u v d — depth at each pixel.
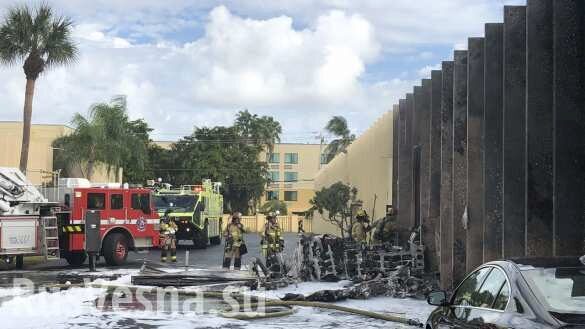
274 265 16.61
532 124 11.20
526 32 11.55
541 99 11.18
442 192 15.41
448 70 15.64
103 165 46.19
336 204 29.19
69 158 42.88
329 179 45.56
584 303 4.74
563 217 10.45
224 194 73.69
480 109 13.75
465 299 6.14
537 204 11.17
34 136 48.31
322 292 13.47
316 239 16.58
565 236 10.42
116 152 42.56
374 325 10.98
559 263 5.38
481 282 5.91
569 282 5.00
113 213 22.52
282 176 100.38
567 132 10.52
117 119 42.41
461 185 14.53
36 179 43.41
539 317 4.62
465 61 14.63
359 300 13.73
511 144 12.12
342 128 76.50
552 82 11.15
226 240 19.59
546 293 4.88
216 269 19.59
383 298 13.98
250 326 10.84
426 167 17.66
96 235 20.59
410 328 10.63
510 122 12.12
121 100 42.66
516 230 12.05
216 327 10.71
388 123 24.81
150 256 27.59
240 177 73.38
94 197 22.22
